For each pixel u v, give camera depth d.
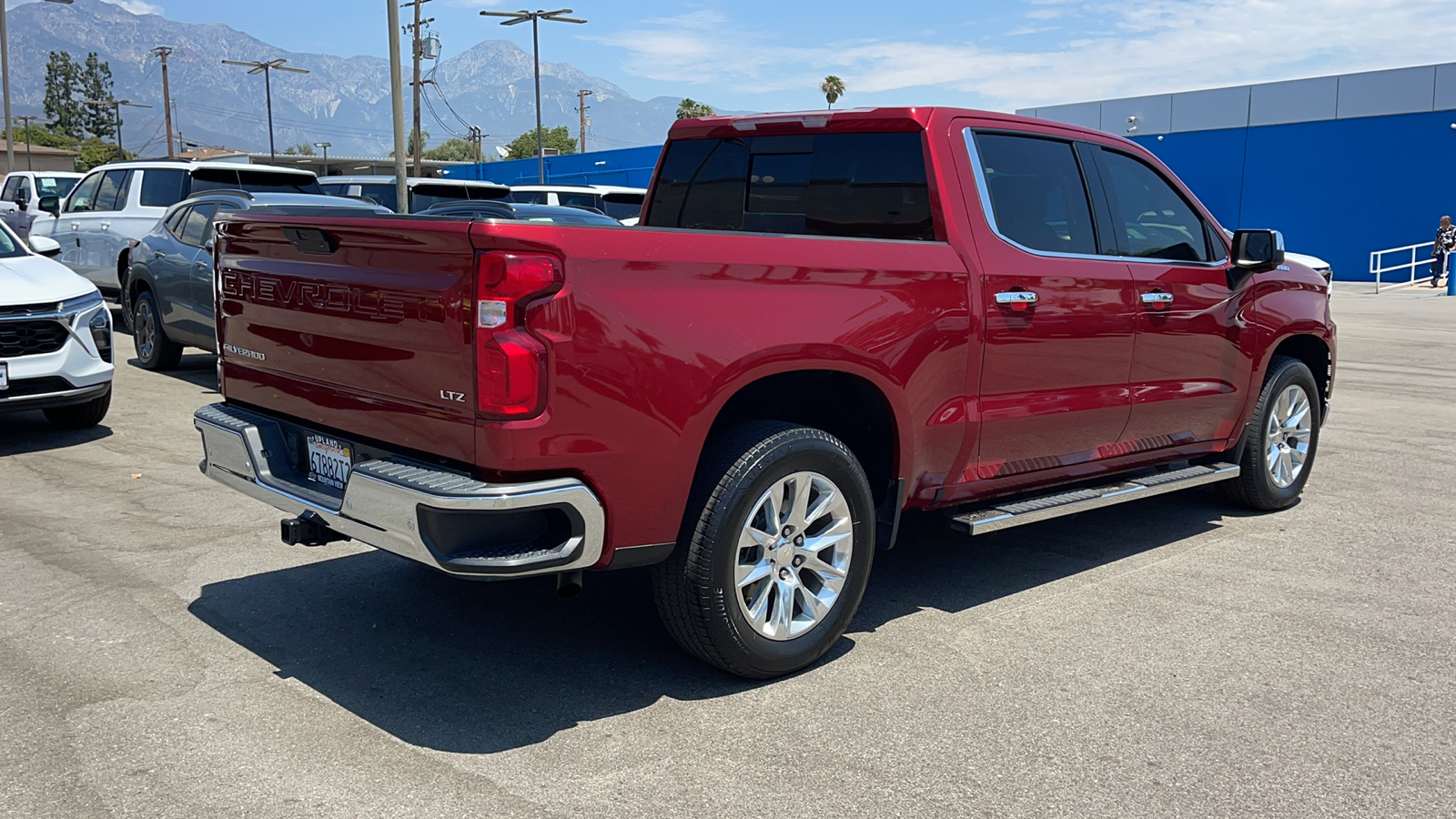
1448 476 7.18
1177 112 33.16
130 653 3.95
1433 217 28.72
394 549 3.31
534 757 3.23
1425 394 10.68
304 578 4.81
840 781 3.11
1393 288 27.55
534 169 54.06
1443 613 4.56
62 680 3.71
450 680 3.78
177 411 8.70
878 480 4.32
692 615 3.59
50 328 7.32
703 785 3.07
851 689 3.75
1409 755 3.32
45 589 4.61
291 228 3.74
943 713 3.57
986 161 4.50
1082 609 4.59
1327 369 6.46
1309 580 5.00
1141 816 2.95
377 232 3.37
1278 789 3.10
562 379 3.16
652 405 3.34
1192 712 3.60
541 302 3.13
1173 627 4.38
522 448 3.13
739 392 3.84
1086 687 3.78
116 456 7.17
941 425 4.21
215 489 6.37
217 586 4.69
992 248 4.36
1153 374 5.12
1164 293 5.08
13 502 6.00
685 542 3.54
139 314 10.70
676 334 3.37
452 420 3.24
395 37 23.06
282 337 3.91
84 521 5.63
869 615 4.50
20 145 112.31
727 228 5.12
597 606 4.54
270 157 62.84
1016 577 5.03
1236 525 5.97
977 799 3.02
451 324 3.18
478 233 3.07
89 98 159.62
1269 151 31.45
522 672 3.86
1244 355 5.67
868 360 3.87
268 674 3.79
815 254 3.74
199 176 11.84
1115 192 5.05
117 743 3.27
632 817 2.90
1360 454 7.86
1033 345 4.48
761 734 3.40
